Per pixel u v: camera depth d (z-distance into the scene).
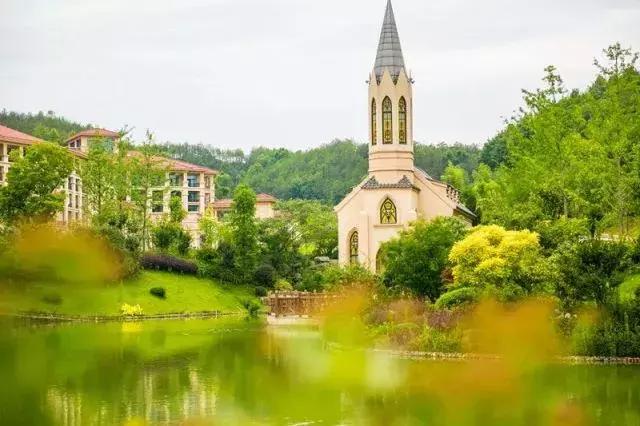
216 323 103.19
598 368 56.59
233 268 136.62
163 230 139.88
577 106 95.12
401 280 82.12
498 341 62.12
